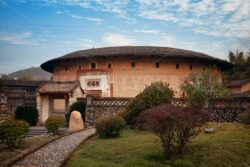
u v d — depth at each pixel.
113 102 24.86
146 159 11.67
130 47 39.84
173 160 11.43
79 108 26.33
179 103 22.94
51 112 30.41
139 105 19.80
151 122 11.80
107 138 16.66
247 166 10.99
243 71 57.03
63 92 28.84
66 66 40.81
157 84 21.14
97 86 37.47
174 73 37.16
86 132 19.08
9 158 12.31
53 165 10.93
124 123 17.38
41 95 30.09
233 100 22.55
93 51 39.34
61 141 15.84
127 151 12.96
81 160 11.64
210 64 40.03
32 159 11.84
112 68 37.09
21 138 16.72
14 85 56.53
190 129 11.98
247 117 18.91
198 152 12.10
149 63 36.84
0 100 28.16
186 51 40.25
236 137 14.43
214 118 22.44
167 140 11.80
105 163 11.14
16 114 28.09
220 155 11.68
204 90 22.67
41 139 18.22
